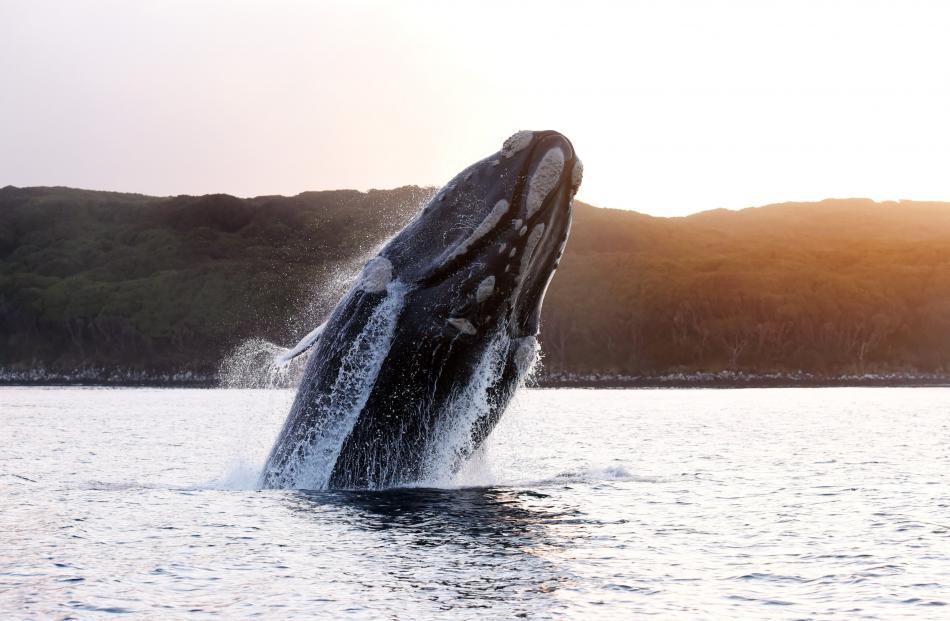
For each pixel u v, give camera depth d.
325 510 58.09
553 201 58.56
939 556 47.19
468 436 63.69
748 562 45.59
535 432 145.75
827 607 37.72
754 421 182.88
